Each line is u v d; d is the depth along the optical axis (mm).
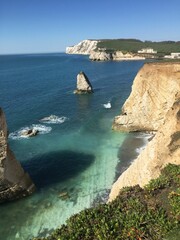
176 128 22891
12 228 24297
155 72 44469
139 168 24844
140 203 16469
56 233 15164
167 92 41906
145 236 14156
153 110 44062
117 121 46875
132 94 48031
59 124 51094
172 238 13914
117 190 26391
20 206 27422
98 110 60438
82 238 14453
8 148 27422
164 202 16562
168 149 22844
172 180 18828
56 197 28547
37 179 32156
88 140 43094
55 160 36562
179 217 14984
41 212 26297
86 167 34469
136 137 43500
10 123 51469
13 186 27781
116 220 15133
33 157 37625
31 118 54812
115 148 39750
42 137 44750
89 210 16391
